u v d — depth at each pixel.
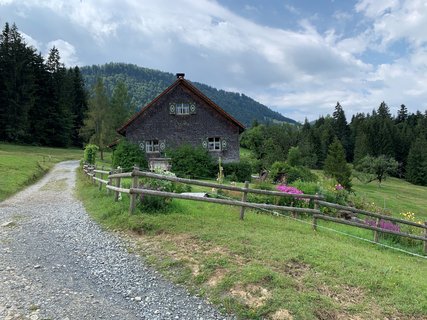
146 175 9.93
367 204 19.03
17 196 18.95
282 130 82.06
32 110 71.00
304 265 6.94
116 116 72.00
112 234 9.05
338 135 107.31
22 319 4.99
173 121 34.53
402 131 97.19
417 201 51.59
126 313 5.39
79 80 87.81
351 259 7.59
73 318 5.12
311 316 5.28
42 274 6.65
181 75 34.25
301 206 14.43
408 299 6.08
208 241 7.91
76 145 83.31
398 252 11.23
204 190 14.98
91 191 17.59
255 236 8.40
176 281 6.38
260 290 5.86
